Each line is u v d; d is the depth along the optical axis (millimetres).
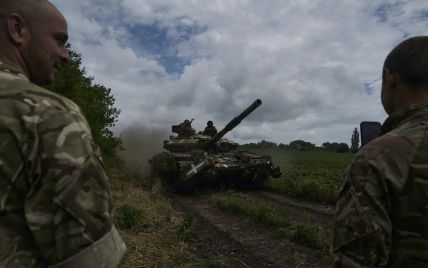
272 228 8922
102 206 1504
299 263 6602
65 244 1423
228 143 18094
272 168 15875
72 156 1469
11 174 1446
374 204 1700
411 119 1887
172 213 10164
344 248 1737
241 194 14867
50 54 1769
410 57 1936
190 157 15172
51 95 1561
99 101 15305
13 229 1464
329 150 54594
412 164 1733
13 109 1476
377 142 1826
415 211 1718
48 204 1448
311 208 11695
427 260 1716
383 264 1691
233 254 6988
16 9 1687
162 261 6137
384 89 2096
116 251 1541
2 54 1680
